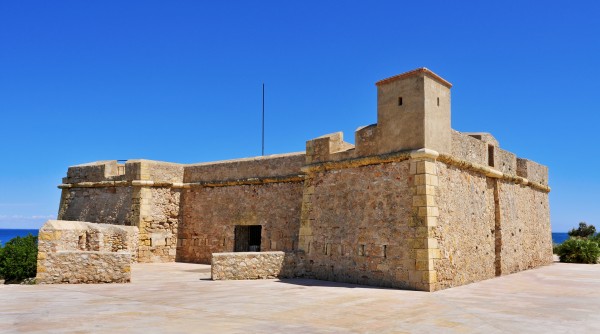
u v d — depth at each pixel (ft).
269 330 26.07
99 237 58.18
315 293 40.83
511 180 65.51
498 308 34.04
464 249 50.06
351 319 29.66
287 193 65.41
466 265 50.14
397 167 46.55
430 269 42.80
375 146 48.91
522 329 27.07
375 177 48.44
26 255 57.77
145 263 71.36
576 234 151.64
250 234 73.72
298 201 63.98
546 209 81.30
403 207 45.44
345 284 47.75
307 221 54.70
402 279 44.52
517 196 67.77
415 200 44.47
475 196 54.29
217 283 47.37
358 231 49.21
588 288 46.42
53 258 46.14
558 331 26.55
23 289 41.98
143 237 71.97
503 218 61.16
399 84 47.55
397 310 32.99
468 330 26.76
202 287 44.37
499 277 57.21
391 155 46.57
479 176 55.98
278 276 52.16
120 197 75.87
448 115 48.93
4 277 55.72
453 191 48.80
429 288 42.39
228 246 70.79
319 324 28.02
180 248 75.87
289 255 53.16
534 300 38.04
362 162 49.37
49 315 29.53
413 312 32.24
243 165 71.05
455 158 48.52
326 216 52.80
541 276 58.49
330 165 52.75
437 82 47.44
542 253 76.89
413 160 45.16
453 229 47.88
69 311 31.04
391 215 46.39
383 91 48.91
